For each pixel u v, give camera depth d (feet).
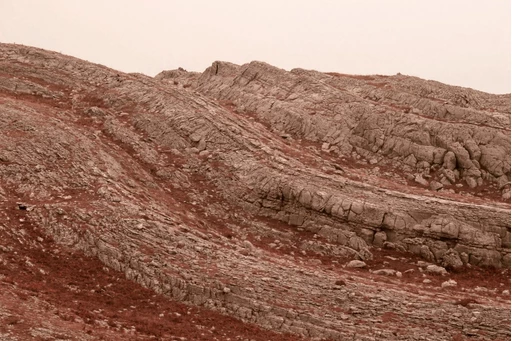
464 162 166.61
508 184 159.84
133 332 94.63
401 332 102.94
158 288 110.93
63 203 127.44
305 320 105.29
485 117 182.29
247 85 216.95
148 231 120.26
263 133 170.71
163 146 164.35
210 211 142.82
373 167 170.30
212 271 113.19
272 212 141.79
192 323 103.30
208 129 165.99
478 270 128.16
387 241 132.98
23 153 140.77
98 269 114.21
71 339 85.20
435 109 189.88
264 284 111.24
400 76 220.64
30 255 113.50
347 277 117.19
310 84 203.72
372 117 181.16
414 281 121.60
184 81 256.52
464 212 134.00
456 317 105.09
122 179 140.46
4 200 126.72
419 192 145.79
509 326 102.94
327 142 179.01
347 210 135.85
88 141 151.33
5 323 84.48
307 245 132.67
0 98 169.37
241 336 101.24
